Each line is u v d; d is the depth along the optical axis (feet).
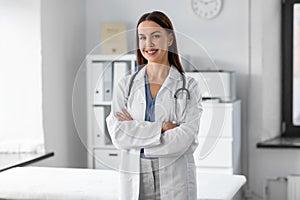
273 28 15.96
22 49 13.96
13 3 13.91
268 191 15.65
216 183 9.89
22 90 14.01
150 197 6.91
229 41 15.89
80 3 16.43
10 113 14.03
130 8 16.51
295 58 16.17
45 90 14.20
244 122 15.84
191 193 7.04
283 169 15.51
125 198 6.89
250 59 15.65
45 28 14.19
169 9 16.22
